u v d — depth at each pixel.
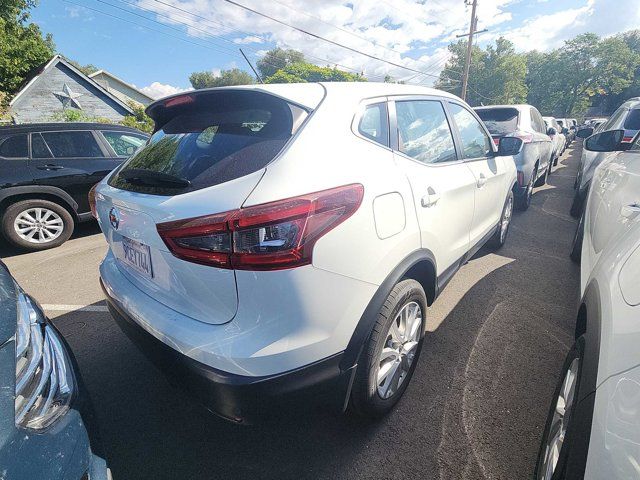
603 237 2.10
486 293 3.27
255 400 1.35
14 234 4.63
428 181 2.01
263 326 1.32
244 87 1.70
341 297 1.43
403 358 1.97
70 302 3.38
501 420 1.92
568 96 60.72
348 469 1.70
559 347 2.50
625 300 1.20
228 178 1.38
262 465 1.73
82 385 1.45
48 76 21.33
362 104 1.80
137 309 1.67
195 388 1.44
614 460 0.91
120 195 1.67
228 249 1.26
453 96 2.83
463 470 1.67
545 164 7.51
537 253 4.18
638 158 2.31
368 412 1.80
